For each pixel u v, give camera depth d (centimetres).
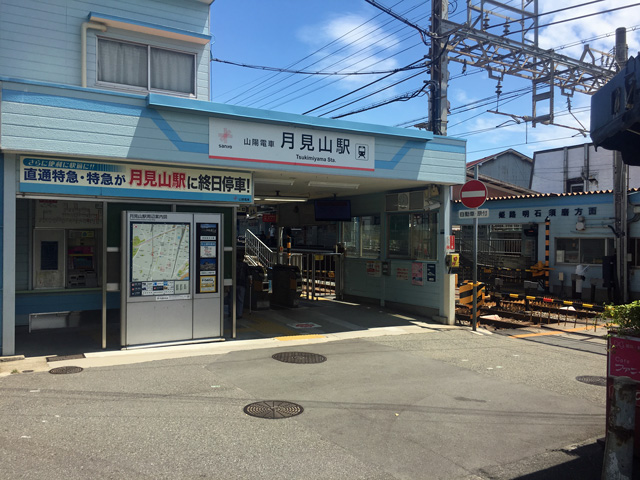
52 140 724
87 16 981
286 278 1364
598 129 469
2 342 740
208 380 652
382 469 418
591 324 1240
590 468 435
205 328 886
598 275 1802
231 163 863
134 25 1003
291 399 587
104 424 490
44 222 966
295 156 928
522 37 1675
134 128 784
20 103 704
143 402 559
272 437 473
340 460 431
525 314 1297
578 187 2884
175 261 854
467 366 772
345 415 541
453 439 489
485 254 2302
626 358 450
